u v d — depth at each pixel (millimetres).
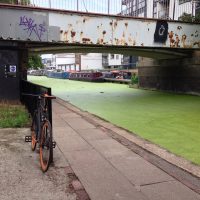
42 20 13984
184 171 5293
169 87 24766
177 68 23609
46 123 5520
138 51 20328
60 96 22234
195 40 18469
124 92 25375
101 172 5230
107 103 18031
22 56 14828
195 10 21406
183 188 4574
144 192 4445
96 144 7008
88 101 19047
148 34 16859
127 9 18547
